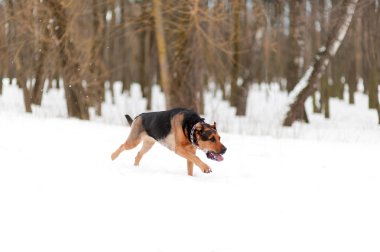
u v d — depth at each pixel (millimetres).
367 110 25719
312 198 6031
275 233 4645
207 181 6824
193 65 16297
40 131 11336
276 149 10453
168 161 8734
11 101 22234
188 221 4895
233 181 6934
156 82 36969
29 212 4926
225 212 5246
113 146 10000
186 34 15859
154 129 7480
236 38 19641
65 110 20047
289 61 20359
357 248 4305
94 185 6184
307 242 4426
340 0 17266
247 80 21922
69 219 4781
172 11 15914
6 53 16719
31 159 7797
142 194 5812
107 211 5090
